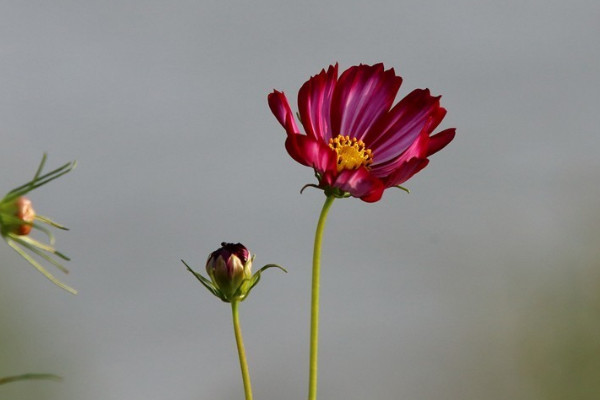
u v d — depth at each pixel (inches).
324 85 34.2
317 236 32.5
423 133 34.1
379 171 34.4
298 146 32.9
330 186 32.9
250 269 33.9
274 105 33.8
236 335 33.2
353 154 34.3
